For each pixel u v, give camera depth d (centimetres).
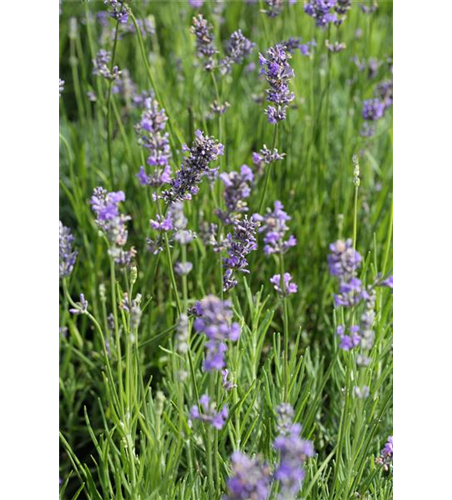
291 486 80
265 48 152
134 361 102
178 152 125
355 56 153
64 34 187
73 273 126
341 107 161
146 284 126
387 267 113
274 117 105
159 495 94
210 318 84
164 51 183
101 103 145
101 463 99
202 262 127
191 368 99
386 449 101
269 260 129
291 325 128
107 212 93
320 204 133
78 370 126
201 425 99
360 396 92
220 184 123
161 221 100
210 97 158
